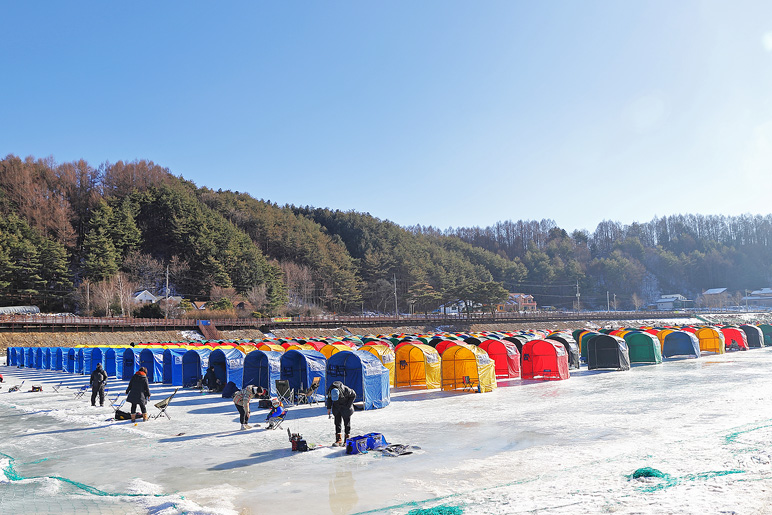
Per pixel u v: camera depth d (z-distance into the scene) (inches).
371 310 6127.0
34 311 3344.0
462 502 327.6
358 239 7667.3
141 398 692.7
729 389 900.6
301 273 5620.1
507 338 1423.5
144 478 411.8
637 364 1541.6
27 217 4953.3
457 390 975.6
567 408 741.3
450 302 5703.7
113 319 2849.4
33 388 1066.7
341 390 514.0
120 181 6555.1
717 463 390.3
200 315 3516.2
